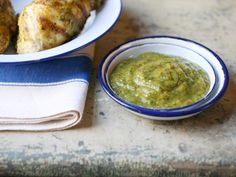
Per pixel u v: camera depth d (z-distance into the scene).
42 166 0.37
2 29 0.48
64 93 0.42
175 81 0.40
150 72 0.42
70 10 0.46
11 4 0.53
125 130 0.39
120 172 0.36
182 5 0.60
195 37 0.52
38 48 0.45
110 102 0.42
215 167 0.36
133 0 0.62
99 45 0.51
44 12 0.45
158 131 0.39
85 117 0.41
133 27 0.55
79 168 0.37
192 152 0.37
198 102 0.38
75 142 0.38
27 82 0.44
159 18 0.57
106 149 0.37
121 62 0.45
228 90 0.43
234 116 0.40
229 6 0.60
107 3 0.53
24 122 0.39
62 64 0.45
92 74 0.46
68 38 0.47
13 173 0.37
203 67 0.44
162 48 0.46
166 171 0.36
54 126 0.39
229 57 0.48
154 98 0.39
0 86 0.43
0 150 0.37
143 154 0.37
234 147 0.37
